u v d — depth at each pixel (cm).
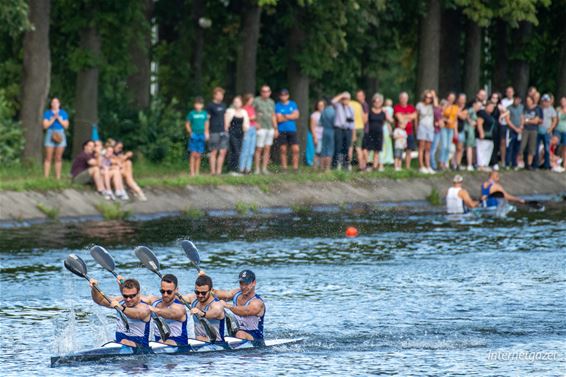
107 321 5466
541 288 6209
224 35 12875
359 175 9950
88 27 10119
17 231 7819
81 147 10194
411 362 4716
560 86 12975
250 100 9406
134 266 6750
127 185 8775
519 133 10975
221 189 9138
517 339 5106
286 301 5872
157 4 12862
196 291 4828
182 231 8025
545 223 8856
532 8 11819
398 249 7512
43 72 9712
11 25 9075
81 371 4547
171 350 4778
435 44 11669
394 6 12031
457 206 9500
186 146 10994
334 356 4816
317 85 12594
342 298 5950
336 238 7950
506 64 13238
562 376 4491
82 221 8338
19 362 4691
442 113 10462
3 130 9600
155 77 13088
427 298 5950
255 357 4781
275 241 7769
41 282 6238
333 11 11144
